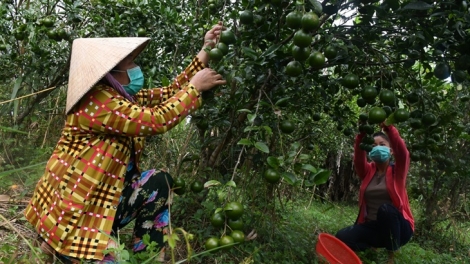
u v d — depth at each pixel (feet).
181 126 14.48
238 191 11.39
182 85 9.52
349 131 13.01
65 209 7.34
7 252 7.74
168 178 8.80
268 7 8.64
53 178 7.65
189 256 6.16
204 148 12.23
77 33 13.10
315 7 6.60
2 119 15.10
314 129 14.17
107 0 13.37
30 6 14.23
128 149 7.95
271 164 7.00
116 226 8.77
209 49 8.23
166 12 13.12
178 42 13.38
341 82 9.38
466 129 11.71
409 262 13.60
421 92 9.41
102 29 12.98
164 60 14.29
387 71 9.11
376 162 13.43
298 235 13.25
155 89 9.59
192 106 7.81
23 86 14.26
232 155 10.85
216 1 11.21
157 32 13.39
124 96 7.81
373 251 13.67
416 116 9.30
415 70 10.86
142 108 7.45
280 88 9.41
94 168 7.44
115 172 7.71
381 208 12.74
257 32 9.00
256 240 11.59
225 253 10.03
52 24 12.59
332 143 19.25
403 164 12.74
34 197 8.02
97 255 7.36
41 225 7.55
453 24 7.58
